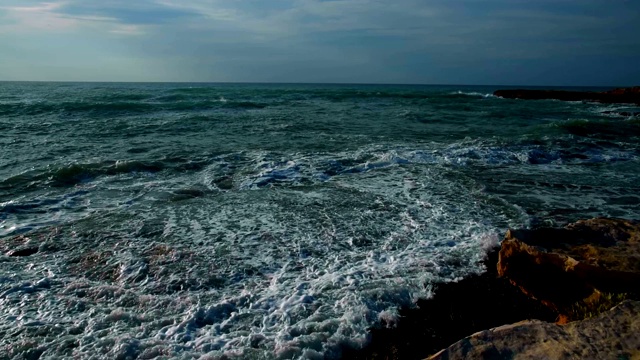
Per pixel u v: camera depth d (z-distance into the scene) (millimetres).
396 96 45125
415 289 4781
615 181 9859
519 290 4926
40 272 5070
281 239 6145
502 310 4547
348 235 6316
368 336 3959
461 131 17703
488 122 21750
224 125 17703
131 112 21781
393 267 5270
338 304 4395
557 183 9578
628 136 17094
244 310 4273
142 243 5969
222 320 4105
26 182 8758
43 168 9664
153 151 12023
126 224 6695
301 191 8688
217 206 7652
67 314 4180
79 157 11023
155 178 9500
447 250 5816
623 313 3201
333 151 12625
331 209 7539
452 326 4242
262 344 3723
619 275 4105
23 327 3932
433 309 4504
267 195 8367
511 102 41500
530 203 8047
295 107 28297
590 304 4117
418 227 6668
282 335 3855
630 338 2896
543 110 30875
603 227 5098
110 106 22234
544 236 5078
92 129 15609
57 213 7164
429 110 28312
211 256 5559
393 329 4137
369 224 6781
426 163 11312
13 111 20062
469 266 5406
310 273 5117
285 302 4418
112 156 11234
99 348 3637
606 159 12469
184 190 8625
